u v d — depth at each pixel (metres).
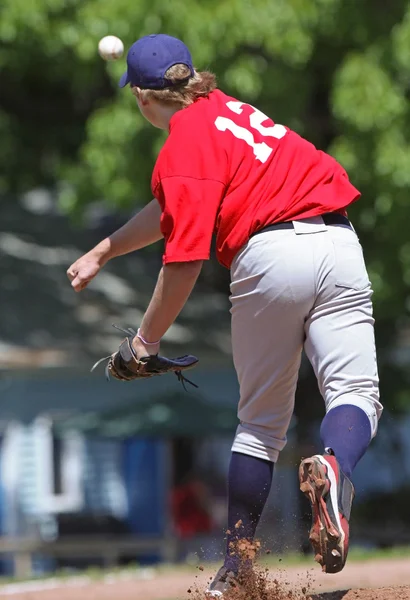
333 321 13.93
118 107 46.56
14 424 62.81
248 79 44.41
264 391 14.50
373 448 74.44
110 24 44.84
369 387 14.05
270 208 13.80
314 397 58.62
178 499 61.25
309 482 12.97
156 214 15.62
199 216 13.58
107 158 46.84
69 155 60.72
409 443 75.81
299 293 13.76
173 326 67.00
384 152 44.56
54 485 64.38
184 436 59.41
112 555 53.09
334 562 12.99
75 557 57.78
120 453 66.69
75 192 52.56
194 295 72.25
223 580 14.65
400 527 61.97
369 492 70.75
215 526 64.12
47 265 69.62
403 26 45.03
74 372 62.47
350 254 14.03
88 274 15.56
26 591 28.67
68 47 49.75
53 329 62.06
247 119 14.23
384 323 60.00
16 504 62.81
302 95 46.50
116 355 14.51
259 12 44.12
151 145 46.28
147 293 70.94
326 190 14.14
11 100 60.47
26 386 62.94
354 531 58.91
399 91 45.25
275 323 13.97
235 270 14.03
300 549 53.47
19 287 66.06
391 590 15.73
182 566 33.84
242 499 14.76
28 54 50.28
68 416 63.38
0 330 60.81
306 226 13.88
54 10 47.66
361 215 47.41
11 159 59.66
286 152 14.11
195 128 13.92
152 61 14.38
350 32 46.31
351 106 44.81
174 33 43.84
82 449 65.56
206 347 65.38
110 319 65.19
